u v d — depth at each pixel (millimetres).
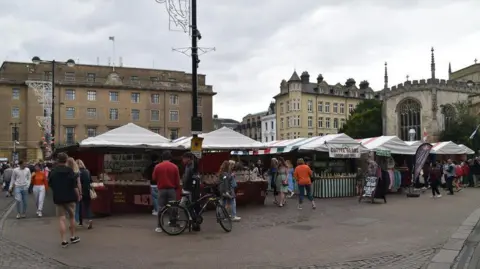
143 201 13586
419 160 19438
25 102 63375
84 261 7402
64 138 63219
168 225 9852
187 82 77000
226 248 8336
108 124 66125
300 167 14727
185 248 8344
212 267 6949
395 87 61312
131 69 72812
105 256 7730
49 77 65250
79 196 10188
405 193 20641
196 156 10641
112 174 16172
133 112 67750
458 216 12469
